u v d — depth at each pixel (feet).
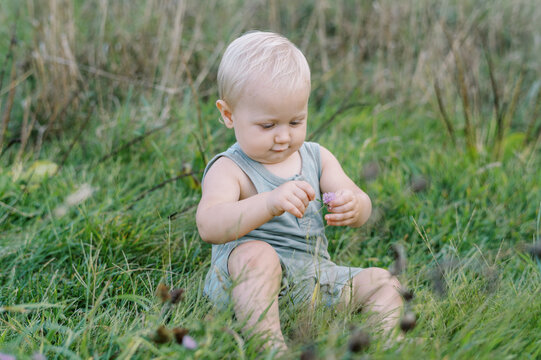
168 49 11.45
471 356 4.50
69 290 6.00
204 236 5.52
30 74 10.29
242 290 5.05
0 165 8.58
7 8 11.95
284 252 5.70
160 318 4.86
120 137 9.68
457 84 10.90
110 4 11.96
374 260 6.93
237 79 5.33
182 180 8.53
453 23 13.24
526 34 13.29
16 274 6.26
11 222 7.52
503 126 10.16
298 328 4.94
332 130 10.70
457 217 7.57
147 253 6.81
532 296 5.32
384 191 8.31
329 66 13.17
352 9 14.61
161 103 10.70
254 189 5.70
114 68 11.14
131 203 7.72
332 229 7.46
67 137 10.05
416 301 5.28
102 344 4.77
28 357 4.30
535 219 7.77
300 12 14.37
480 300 5.38
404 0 12.58
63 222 7.14
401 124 11.28
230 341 4.60
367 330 4.88
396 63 12.98
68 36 10.66
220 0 13.44
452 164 9.36
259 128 5.35
